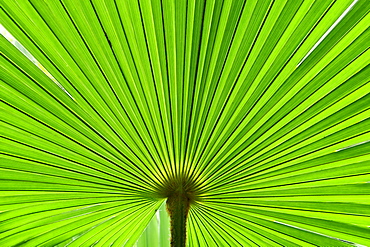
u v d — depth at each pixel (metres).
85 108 0.64
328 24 0.54
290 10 0.53
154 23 0.55
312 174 0.70
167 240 0.88
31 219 0.73
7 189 0.69
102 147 0.68
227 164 0.70
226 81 0.62
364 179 0.68
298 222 0.76
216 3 0.53
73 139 0.67
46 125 0.65
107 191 0.73
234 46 0.58
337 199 0.71
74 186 0.72
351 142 0.65
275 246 0.80
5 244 0.74
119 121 0.66
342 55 0.57
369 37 0.55
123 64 0.60
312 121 0.65
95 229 0.78
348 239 0.75
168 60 0.59
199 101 0.64
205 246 0.83
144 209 0.75
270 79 0.61
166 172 0.70
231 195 0.73
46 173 0.70
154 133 0.67
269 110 0.64
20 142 0.66
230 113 0.65
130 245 0.83
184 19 0.55
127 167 0.70
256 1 0.53
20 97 0.62
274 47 0.57
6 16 0.54
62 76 0.61
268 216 0.76
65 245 0.78
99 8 0.53
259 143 0.68
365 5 0.52
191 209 0.73
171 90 0.63
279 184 0.72
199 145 0.68
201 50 0.58
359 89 0.60
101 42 0.57
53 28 0.55
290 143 0.68
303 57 0.58
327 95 0.61
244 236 0.79
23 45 0.57
